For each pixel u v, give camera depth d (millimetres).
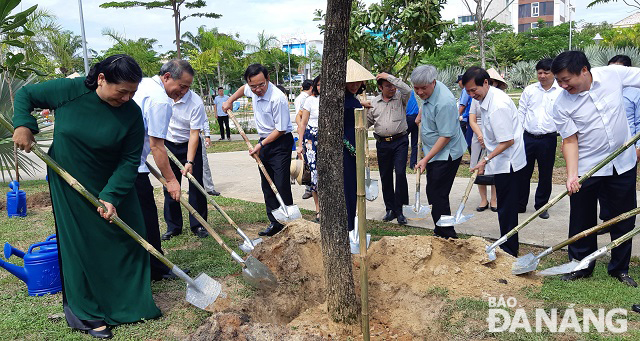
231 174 10320
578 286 3959
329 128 3271
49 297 3984
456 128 4871
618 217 3588
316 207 6777
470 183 4891
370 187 5488
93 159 3332
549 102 6105
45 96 3236
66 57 12773
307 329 3469
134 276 3545
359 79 4715
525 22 85750
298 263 4250
